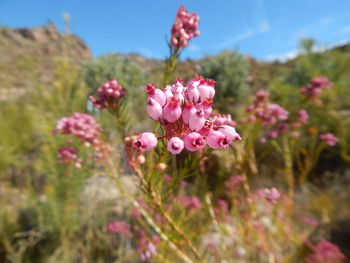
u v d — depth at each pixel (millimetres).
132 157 1400
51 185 4355
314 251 3139
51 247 4098
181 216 1701
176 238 1727
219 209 3078
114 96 1671
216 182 3254
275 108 2602
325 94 6062
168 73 1638
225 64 7453
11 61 31281
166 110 1020
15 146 7039
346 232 3914
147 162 1409
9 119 7871
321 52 8398
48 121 4289
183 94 1133
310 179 5957
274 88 6035
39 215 4090
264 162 3873
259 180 3641
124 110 1781
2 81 18234
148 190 1420
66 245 3729
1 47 37875
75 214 4062
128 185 2600
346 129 6074
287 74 9312
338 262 2990
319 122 6086
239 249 3203
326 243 3078
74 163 2039
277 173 3898
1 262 3938
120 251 3400
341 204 4590
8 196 5441
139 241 2609
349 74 8078
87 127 1917
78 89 4160
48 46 40281
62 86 4227
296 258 3135
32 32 44594
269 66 14625
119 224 3018
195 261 2021
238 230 3055
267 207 3387
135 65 4719
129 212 3367
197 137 960
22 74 20406
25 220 4656
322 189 5324
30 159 6711
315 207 4480
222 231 2715
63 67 4281
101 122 2328
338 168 5953
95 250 3727
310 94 3143
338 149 5992
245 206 3213
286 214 3207
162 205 1487
